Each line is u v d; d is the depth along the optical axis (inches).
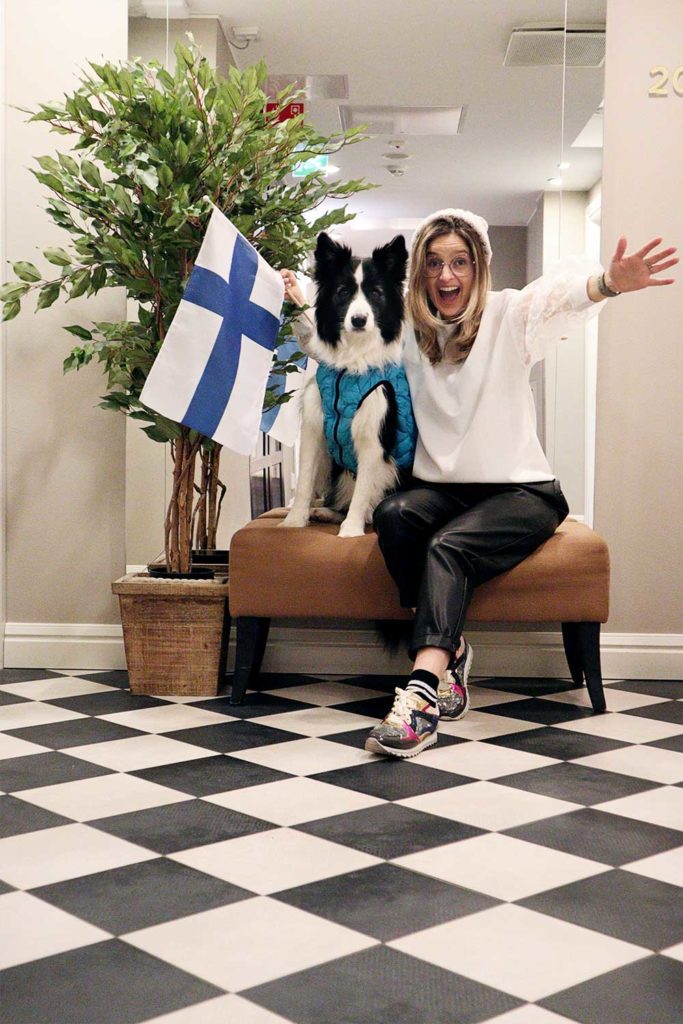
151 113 99.7
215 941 54.3
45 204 121.2
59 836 69.3
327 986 49.8
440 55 123.6
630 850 68.0
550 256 122.6
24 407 122.7
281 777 82.7
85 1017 46.7
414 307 105.5
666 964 52.5
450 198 123.7
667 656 121.2
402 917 57.5
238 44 123.9
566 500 115.4
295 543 105.7
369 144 125.2
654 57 118.5
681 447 120.3
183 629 109.3
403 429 107.6
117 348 109.1
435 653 93.7
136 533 123.4
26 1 120.3
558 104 122.0
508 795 78.9
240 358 100.7
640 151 119.1
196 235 103.5
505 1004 48.3
